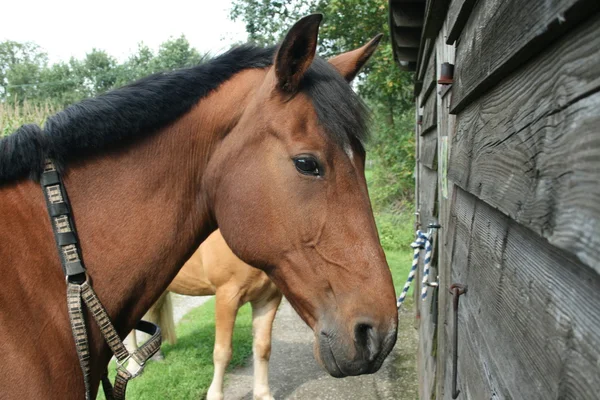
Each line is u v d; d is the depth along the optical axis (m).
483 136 1.26
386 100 11.44
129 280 1.60
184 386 3.98
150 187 1.63
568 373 0.65
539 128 0.79
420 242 2.59
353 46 11.90
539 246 0.81
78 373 1.51
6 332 1.39
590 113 0.59
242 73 1.69
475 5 1.39
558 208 0.67
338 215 1.46
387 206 10.45
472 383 1.32
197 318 5.96
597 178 0.56
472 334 1.38
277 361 4.58
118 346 1.54
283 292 1.59
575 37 0.66
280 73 1.48
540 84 0.81
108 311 1.58
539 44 0.79
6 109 8.06
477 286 1.35
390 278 1.46
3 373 1.37
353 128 1.48
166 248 1.66
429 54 3.78
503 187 0.99
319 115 1.48
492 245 1.18
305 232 1.47
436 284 2.35
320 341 1.46
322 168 1.46
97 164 1.59
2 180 1.52
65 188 1.56
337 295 1.44
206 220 1.74
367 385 4.00
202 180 1.68
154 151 1.63
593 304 0.58
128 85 1.67
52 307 1.48
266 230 1.53
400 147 10.53
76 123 1.55
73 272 1.48
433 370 2.56
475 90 1.31
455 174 1.71
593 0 0.56
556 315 0.70
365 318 1.38
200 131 1.64
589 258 0.54
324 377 4.19
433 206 2.87
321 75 1.53
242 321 5.74
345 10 11.20
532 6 0.79
